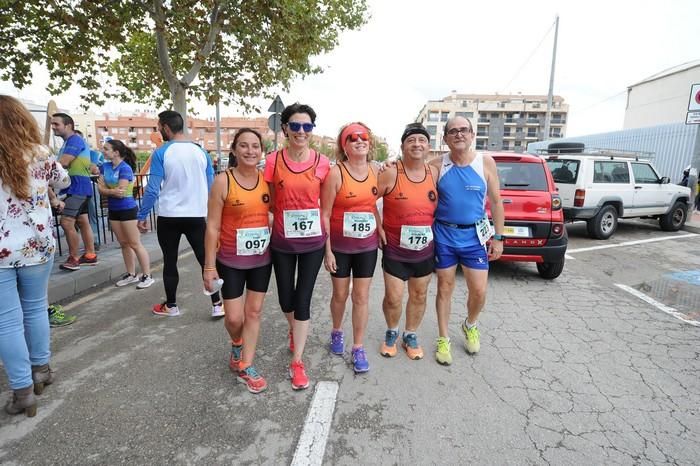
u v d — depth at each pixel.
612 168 9.07
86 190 5.13
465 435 2.39
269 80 11.19
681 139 13.52
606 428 2.47
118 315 4.13
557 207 5.34
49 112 5.36
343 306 3.23
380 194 3.10
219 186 2.66
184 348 3.43
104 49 9.87
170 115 3.88
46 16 8.76
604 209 8.84
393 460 2.18
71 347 3.42
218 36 10.52
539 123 104.44
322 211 2.98
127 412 2.56
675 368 3.22
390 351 3.35
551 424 2.50
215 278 2.79
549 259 5.37
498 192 3.30
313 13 9.64
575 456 2.23
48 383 2.86
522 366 3.22
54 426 2.42
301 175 2.76
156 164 3.82
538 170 5.51
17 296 2.43
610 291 5.25
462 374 3.08
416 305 3.25
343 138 2.93
